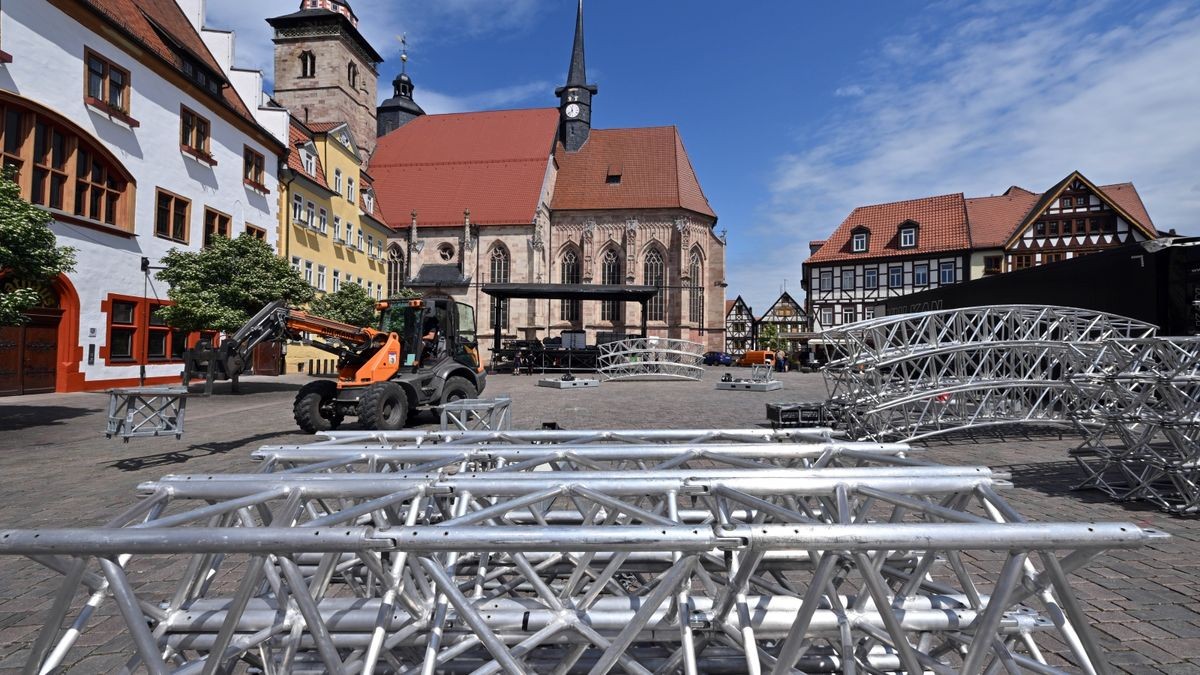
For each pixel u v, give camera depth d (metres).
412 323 12.48
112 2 20.34
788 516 1.88
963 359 10.20
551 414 13.22
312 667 2.46
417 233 52.50
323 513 3.02
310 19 47.09
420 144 57.88
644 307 36.03
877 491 2.14
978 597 2.24
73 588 1.71
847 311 48.78
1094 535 1.57
